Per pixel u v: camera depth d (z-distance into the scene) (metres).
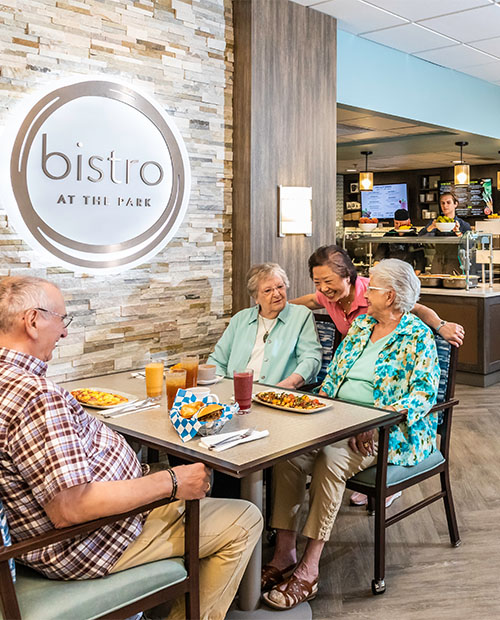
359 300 3.24
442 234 6.34
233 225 4.03
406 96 5.67
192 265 3.80
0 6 2.87
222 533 1.93
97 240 3.32
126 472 1.81
